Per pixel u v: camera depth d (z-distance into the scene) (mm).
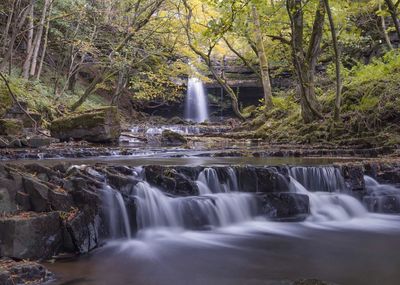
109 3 18234
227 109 30359
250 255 5035
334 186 7543
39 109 14555
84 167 5852
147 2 18625
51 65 22938
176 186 6375
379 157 9812
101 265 4547
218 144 14125
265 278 4223
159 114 30656
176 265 4621
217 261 4797
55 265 4449
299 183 7363
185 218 6152
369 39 20500
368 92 13148
